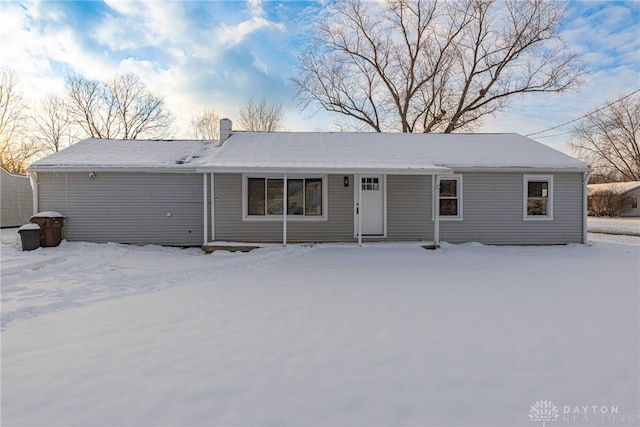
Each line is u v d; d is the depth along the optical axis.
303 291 5.55
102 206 10.89
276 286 5.89
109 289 5.73
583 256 9.20
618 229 18.14
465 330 3.82
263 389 2.63
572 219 11.34
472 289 5.67
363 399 2.50
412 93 23.16
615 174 38.72
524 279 6.41
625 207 29.50
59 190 10.77
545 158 11.27
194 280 6.38
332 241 11.02
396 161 10.54
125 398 2.51
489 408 2.41
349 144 12.19
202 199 11.11
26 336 3.65
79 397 2.52
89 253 9.18
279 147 11.66
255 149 11.37
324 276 6.66
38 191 10.74
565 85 20.73
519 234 11.27
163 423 2.24
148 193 11.01
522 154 11.57
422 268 7.46
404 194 11.16
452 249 10.00
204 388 2.64
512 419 2.29
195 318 4.23
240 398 2.51
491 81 22.12
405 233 11.20
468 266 7.71
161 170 10.63
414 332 3.77
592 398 2.53
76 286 5.87
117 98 27.83
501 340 3.54
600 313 4.41
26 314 4.39
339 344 3.45
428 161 10.73
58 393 2.57
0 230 14.45
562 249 10.45
